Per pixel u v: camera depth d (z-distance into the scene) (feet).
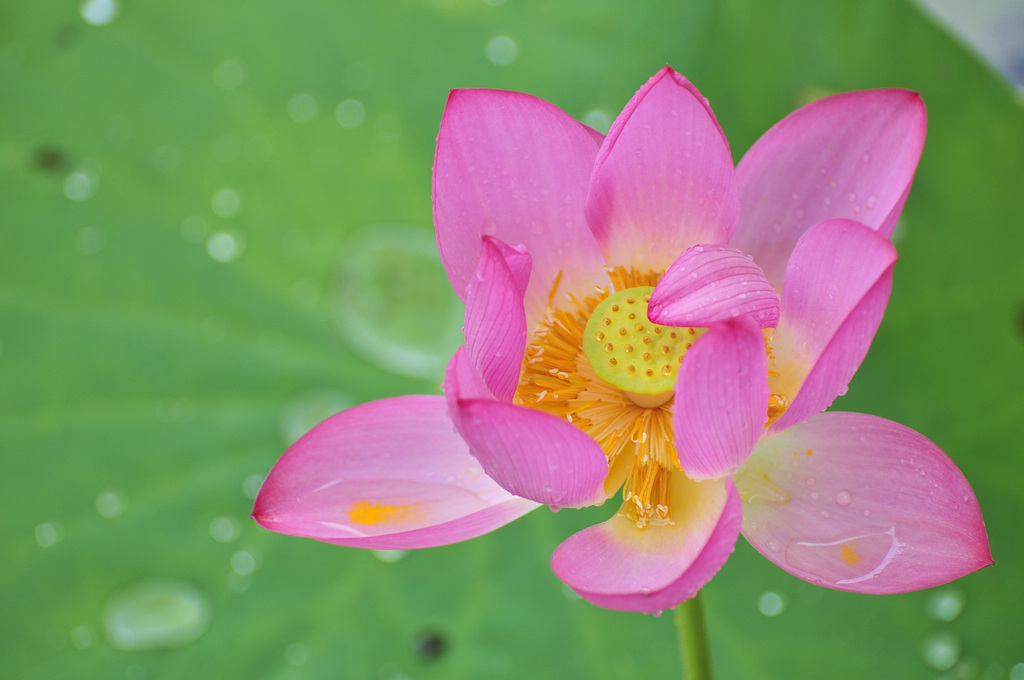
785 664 3.23
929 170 3.39
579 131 3.01
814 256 2.92
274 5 3.58
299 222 3.47
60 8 3.59
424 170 3.49
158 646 3.28
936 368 3.33
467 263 3.01
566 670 3.25
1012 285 3.36
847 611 3.25
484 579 3.30
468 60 3.53
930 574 2.91
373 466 2.99
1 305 3.43
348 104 3.52
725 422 2.87
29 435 3.38
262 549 3.33
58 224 3.47
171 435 3.37
